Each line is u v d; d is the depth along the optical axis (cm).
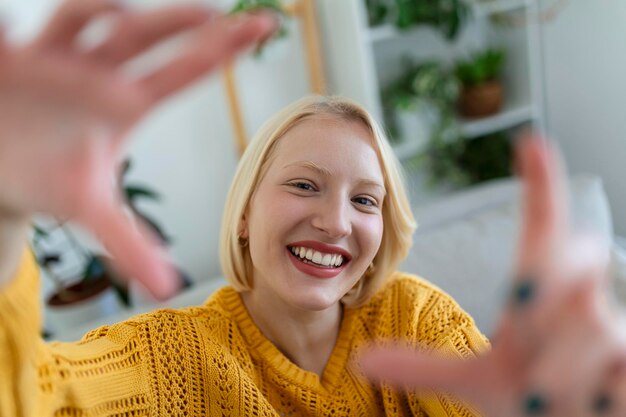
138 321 75
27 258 47
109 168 27
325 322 85
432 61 224
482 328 127
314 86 203
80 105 26
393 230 90
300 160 77
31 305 47
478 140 231
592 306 31
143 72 27
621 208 204
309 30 199
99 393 64
